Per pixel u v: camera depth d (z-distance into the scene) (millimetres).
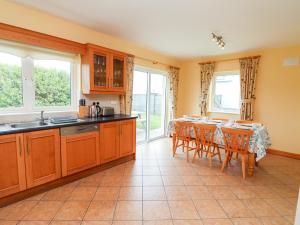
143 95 4887
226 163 3299
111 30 3285
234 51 4508
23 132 2125
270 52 4203
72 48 2945
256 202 2279
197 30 3189
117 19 2824
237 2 2229
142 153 4125
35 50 2725
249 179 2906
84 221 1879
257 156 2850
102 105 3684
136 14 2641
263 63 4305
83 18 2814
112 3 2348
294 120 3996
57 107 3090
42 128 2291
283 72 4066
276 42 3756
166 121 5660
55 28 2795
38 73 2836
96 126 2943
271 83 4227
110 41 3600
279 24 2863
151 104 5137
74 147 2664
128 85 4031
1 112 2494
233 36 3430
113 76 3537
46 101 2967
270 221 1935
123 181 2770
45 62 2910
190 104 5672
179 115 5844
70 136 2604
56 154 2465
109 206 2139
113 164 3350
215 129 3225
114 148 3277
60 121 2756
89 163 2879
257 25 2918
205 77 5184
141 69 4574
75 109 3320
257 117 4457
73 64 3234
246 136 2854
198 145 3527
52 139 2410
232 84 4898
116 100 3973
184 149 4383
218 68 5047
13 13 2379
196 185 2684
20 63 2625
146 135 5059
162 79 5488
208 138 3359
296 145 3994
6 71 2518
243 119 4512
